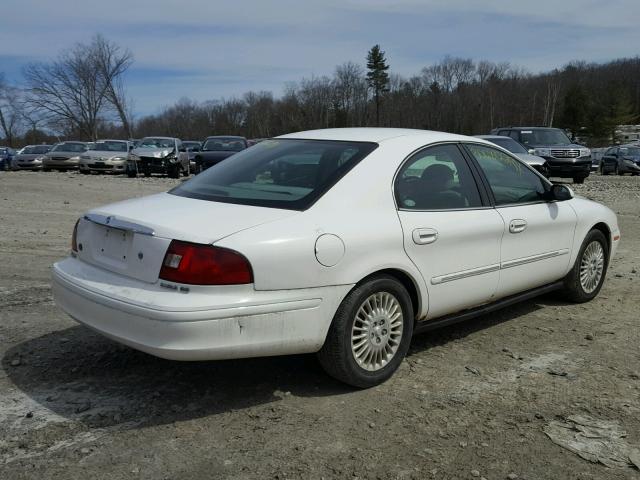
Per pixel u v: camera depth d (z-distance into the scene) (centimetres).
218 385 389
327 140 433
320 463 303
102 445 317
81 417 346
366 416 351
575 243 546
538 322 524
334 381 398
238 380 397
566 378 405
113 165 2725
